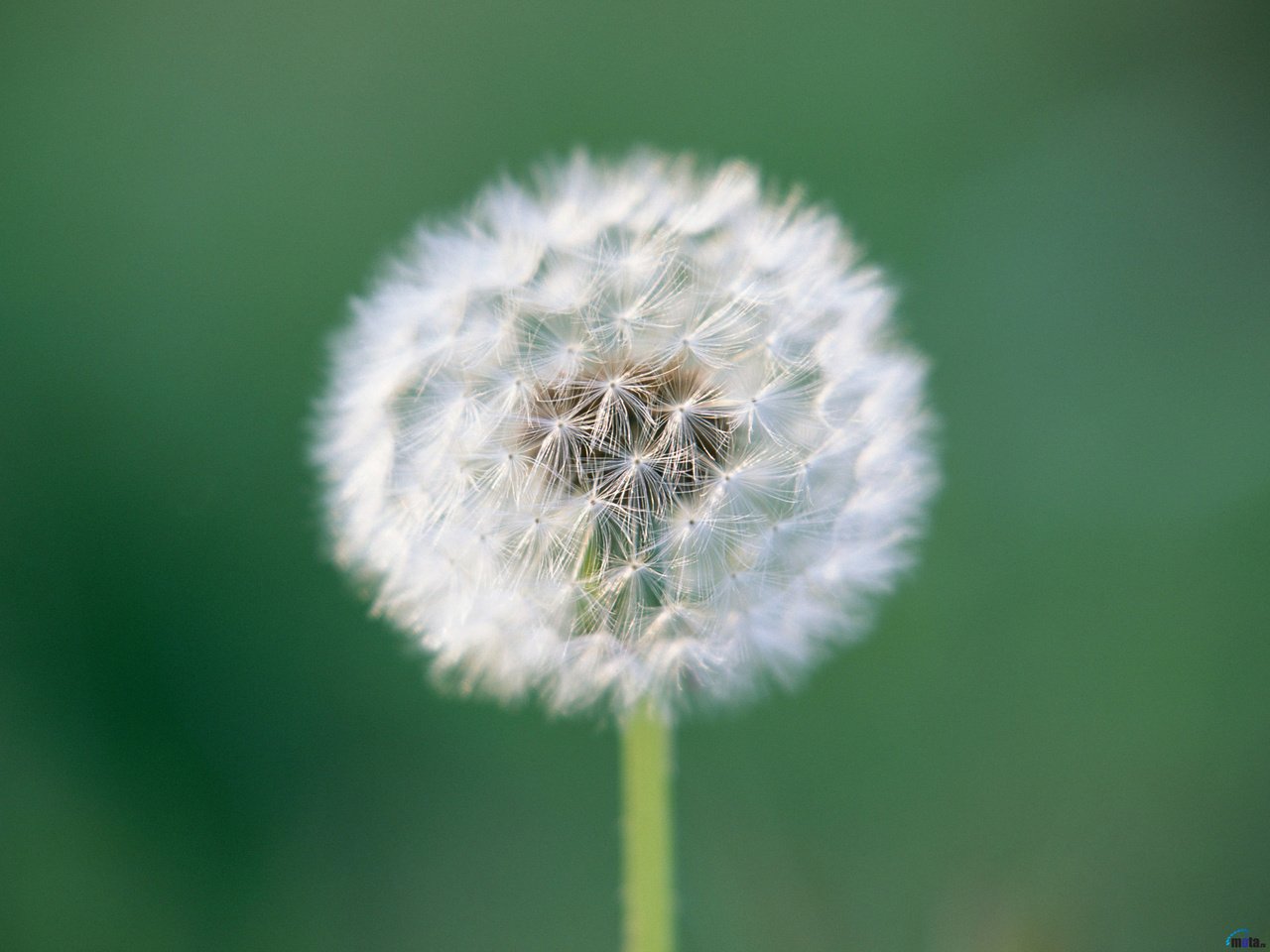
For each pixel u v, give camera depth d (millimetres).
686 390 229
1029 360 265
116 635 254
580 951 250
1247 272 265
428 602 232
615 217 235
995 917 249
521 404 229
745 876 250
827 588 232
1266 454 259
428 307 235
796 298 232
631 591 226
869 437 232
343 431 236
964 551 259
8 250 265
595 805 253
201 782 251
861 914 250
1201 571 257
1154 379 263
